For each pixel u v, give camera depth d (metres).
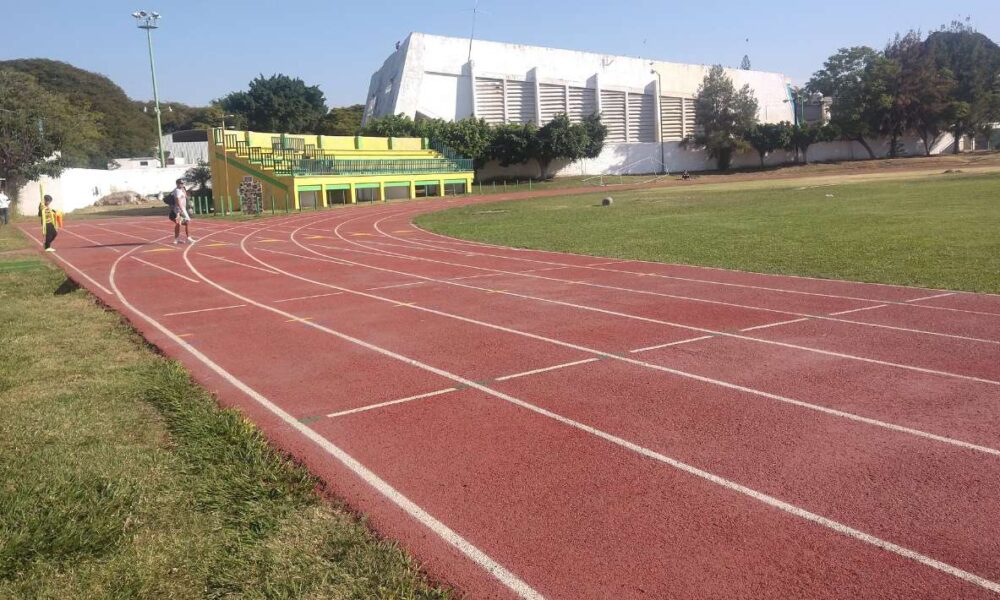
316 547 3.81
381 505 4.37
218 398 6.56
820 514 4.15
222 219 34.25
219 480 4.55
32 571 3.55
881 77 79.31
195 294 12.49
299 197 41.94
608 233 21.58
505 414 5.98
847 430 5.44
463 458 5.09
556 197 46.47
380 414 6.06
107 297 12.25
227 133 46.41
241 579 3.49
